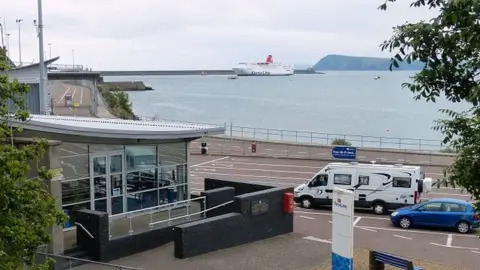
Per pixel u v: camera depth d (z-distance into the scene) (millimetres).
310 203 27344
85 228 15859
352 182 26500
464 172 5520
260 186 21250
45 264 8047
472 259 17953
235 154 45594
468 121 5973
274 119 99562
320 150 47094
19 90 7703
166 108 128500
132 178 19172
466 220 21891
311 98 167500
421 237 21250
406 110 116625
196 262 16250
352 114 108062
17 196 7191
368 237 21250
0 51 8625
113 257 16031
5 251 7168
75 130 16281
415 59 5660
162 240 17656
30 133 15586
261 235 19125
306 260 16906
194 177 36000
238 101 155625
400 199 25656
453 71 5609
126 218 18766
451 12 5066
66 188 17125
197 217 19484
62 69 128250
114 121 22781
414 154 44031
